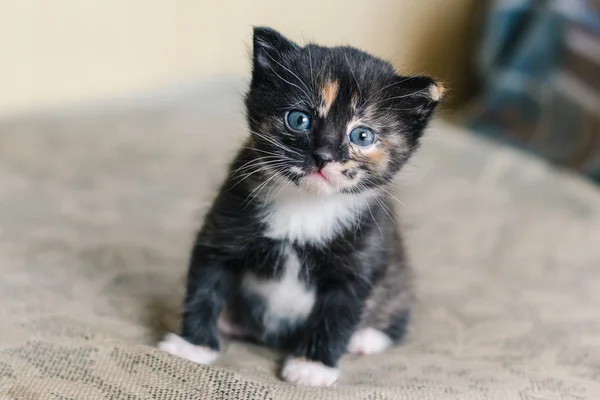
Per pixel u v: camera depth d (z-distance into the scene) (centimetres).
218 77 76
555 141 71
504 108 75
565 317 46
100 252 49
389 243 42
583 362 41
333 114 39
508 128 75
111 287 45
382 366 40
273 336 42
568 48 72
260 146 40
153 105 74
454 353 42
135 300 44
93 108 71
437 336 44
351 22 51
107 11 71
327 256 40
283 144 39
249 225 40
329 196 40
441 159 66
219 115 73
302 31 53
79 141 65
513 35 75
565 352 42
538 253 54
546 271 52
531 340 43
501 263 53
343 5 51
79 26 71
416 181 62
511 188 63
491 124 76
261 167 40
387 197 42
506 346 42
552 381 38
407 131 41
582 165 69
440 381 38
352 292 40
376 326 43
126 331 40
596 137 69
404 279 44
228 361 39
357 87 39
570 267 53
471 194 62
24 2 68
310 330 40
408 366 40
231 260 40
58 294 43
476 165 65
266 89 40
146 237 52
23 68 70
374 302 42
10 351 36
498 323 45
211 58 76
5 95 70
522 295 49
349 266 40
